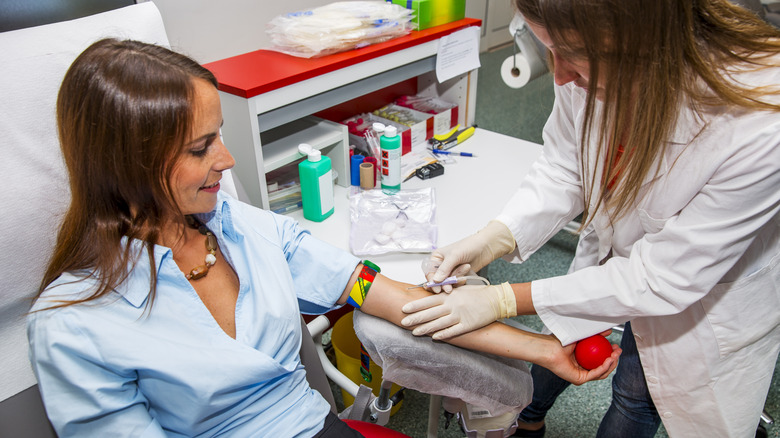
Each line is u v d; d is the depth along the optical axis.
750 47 0.74
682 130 0.79
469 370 0.88
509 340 0.95
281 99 1.24
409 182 1.52
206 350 0.77
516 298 0.96
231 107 1.22
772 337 0.97
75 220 0.73
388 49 1.46
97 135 0.67
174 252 0.83
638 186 0.78
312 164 1.29
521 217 1.12
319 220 1.36
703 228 0.78
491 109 3.40
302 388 0.92
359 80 1.49
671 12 0.63
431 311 0.91
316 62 1.33
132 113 0.65
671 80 0.68
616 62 0.68
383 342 0.88
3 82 0.75
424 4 1.57
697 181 0.79
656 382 1.04
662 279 0.84
